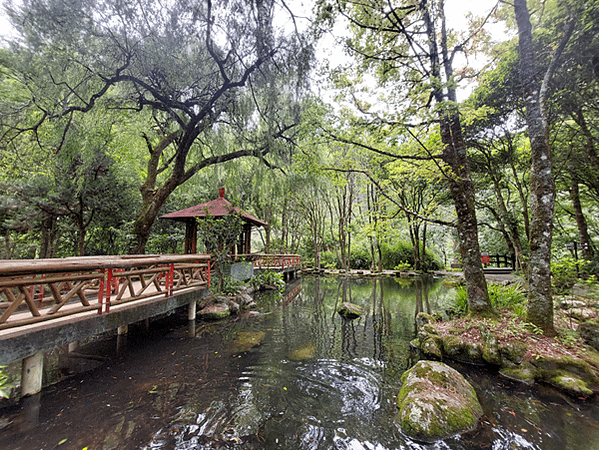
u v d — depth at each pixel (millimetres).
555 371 3455
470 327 4617
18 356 2531
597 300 5078
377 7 4789
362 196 23547
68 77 5770
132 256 4582
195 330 5594
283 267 14008
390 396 3207
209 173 9891
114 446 2275
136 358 4168
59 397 3012
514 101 6871
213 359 4188
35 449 2205
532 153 4355
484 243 16594
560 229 10852
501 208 9328
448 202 12078
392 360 4254
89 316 3320
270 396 3166
